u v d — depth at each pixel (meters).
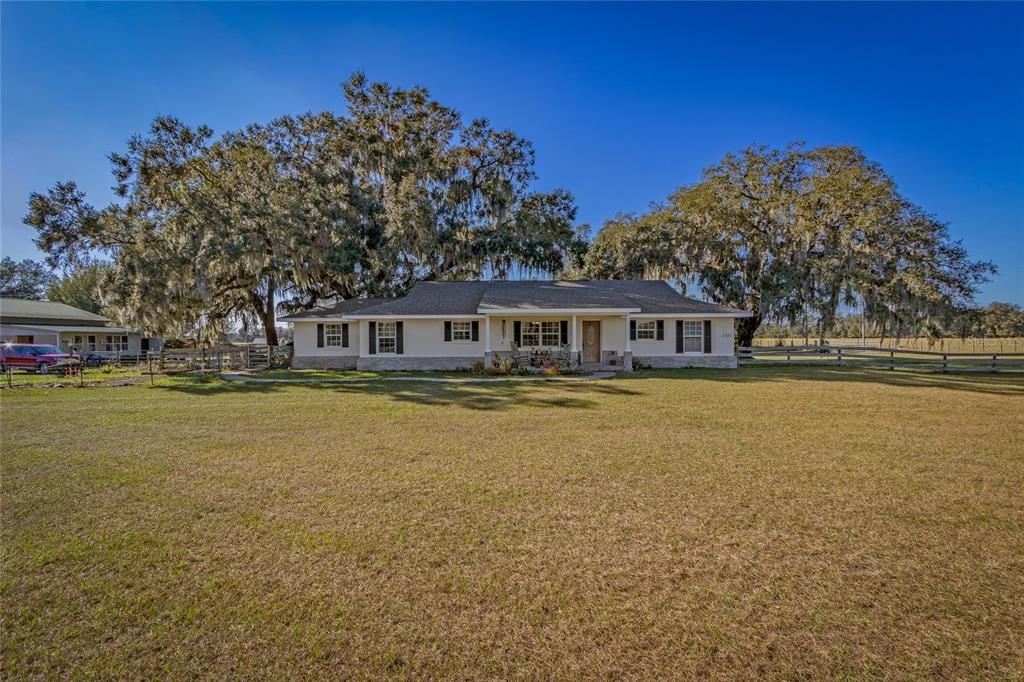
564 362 18.94
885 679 2.41
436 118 26.97
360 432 7.96
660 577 3.39
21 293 55.88
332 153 24.88
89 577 3.41
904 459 6.23
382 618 2.94
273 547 3.86
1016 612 2.96
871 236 22.77
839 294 23.38
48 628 2.84
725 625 2.86
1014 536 4.00
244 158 21.97
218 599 3.14
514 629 2.84
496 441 7.30
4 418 9.21
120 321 18.48
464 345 20.38
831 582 3.31
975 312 22.92
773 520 4.35
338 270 22.94
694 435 7.61
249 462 6.23
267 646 2.69
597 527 4.21
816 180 24.23
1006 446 6.86
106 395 12.57
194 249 18.36
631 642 2.71
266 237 20.72
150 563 3.61
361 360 20.20
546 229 27.39
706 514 4.49
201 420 9.02
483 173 27.38
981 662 2.53
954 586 3.25
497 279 27.45
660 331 20.47
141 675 2.47
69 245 20.11
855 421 8.63
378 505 4.73
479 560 3.64
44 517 4.46
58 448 6.93
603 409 10.04
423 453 6.64
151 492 5.11
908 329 22.69
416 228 23.58
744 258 25.95
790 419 8.84
